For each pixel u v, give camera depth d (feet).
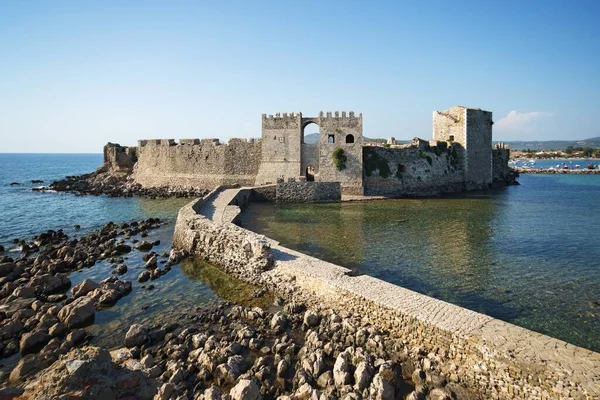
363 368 36.11
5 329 49.24
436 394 34.58
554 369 32.07
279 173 194.08
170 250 93.15
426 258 77.92
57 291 66.44
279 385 36.58
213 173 211.82
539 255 80.18
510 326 39.06
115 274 74.54
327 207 153.58
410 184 197.26
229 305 57.72
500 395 33.86
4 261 81.82
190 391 35.96
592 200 172.24
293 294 57.93
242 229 82.84
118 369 31.09
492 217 127.13
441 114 231.30
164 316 54.54
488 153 231.91
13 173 466.70
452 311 42.93
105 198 201.87
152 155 238.07
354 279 54.24
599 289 60.64
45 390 25.79
